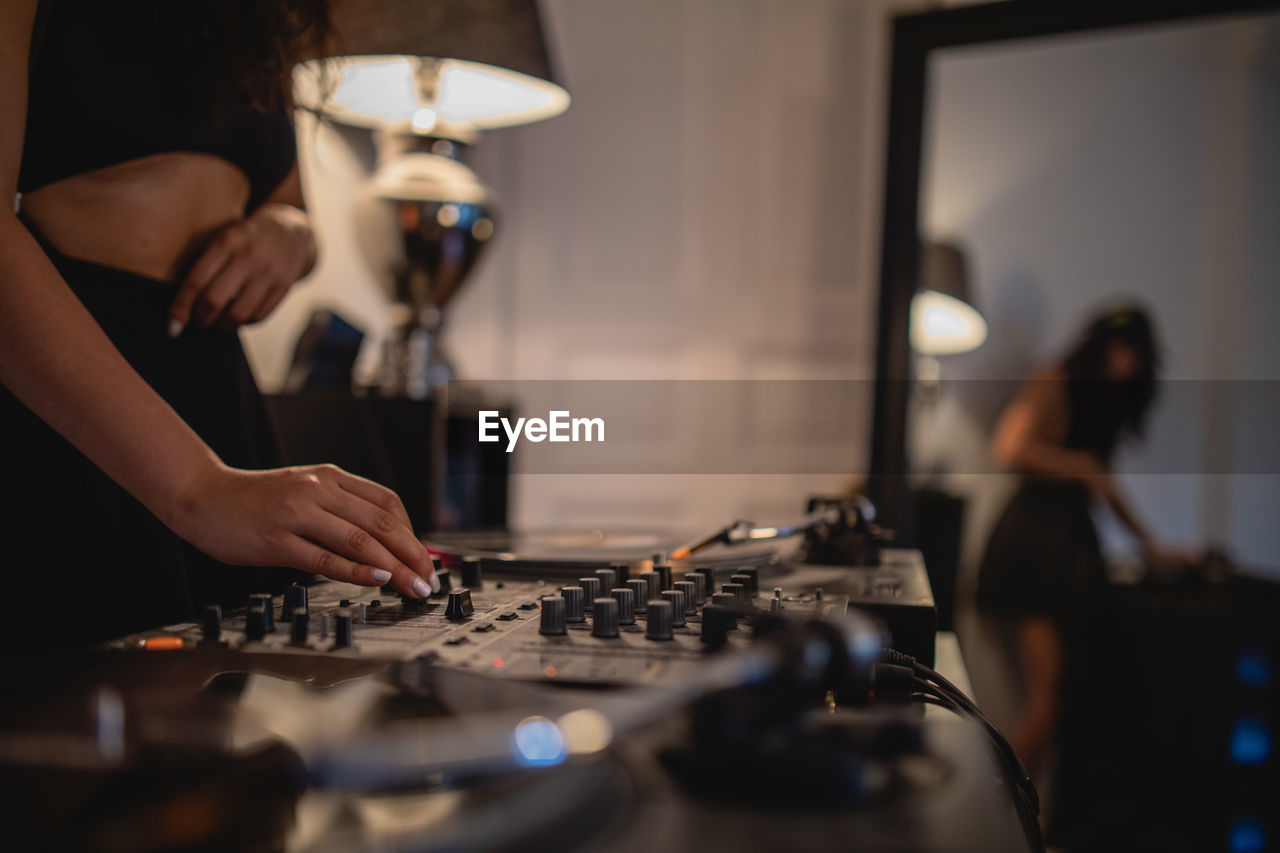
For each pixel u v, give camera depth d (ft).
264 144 2.84
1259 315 8.52
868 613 1.82
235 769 0.77
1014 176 8.63
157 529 2.23
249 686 0.99
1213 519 8.57
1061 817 6.26
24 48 1.85
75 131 2.35
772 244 9.58
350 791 0.75
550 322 10.13
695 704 0.91
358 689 1.00
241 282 2.55
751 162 9.61
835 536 2.53
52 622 2.14
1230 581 7.98
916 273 8.80
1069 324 8.59
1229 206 8.46
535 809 0.75
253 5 2.49
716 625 1.38
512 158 10.18
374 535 1.72
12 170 1.78
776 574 2.26
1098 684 7.78
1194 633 7.61
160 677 1.03
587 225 10.03
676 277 9.84
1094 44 8.45
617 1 9.86
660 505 9.87
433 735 0.81
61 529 2.16
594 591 1.69
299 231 2.85
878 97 9.26
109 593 2.19
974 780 0.91
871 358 9.23
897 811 0.84
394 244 5.93
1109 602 8.05
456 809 0.74
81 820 0.69
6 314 1.68
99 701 0.91
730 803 0.85
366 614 1.63
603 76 9.94
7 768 0.75
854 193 9.35
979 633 8.23
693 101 9.74
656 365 9.90
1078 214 8.57
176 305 2.44
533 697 0.96
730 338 9.71
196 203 2.59
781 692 0.91
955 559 8.61
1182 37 8.34
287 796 0.75
